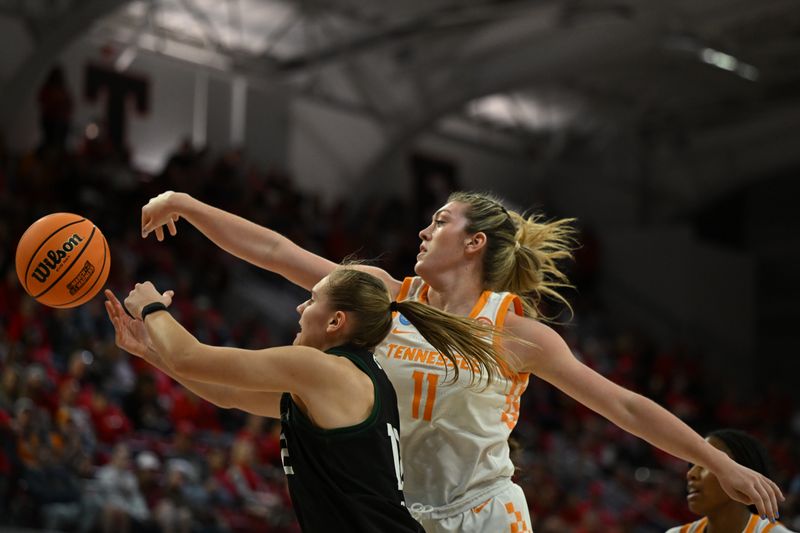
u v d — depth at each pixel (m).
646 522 17.38
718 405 25.77
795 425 24.73
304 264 3.90
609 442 20.25
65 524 9.74
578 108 28.41
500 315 3.69
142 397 12.73
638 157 30.11
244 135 23.42
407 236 24.75
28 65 18.50
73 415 11.36
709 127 29.20
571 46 22.86
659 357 25.88
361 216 24.48
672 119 29.12
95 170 18.75
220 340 16.72
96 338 14.05
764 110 28.17
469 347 3.38
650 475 19.44
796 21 22.75
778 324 30.50
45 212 16.78
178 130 22.33
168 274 17.77
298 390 3.04
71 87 20.70
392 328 3.68
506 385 3.64
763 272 30.98
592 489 17.03
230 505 11.38
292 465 3.14
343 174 25.39
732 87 27.03
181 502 10.76
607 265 29.48
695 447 3.39
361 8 21.77
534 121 28.77
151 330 3.13
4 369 11.22
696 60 25.27
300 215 21.58
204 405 14.04
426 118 24.81
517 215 4.14
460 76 24.42
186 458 12.08
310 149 24.69
